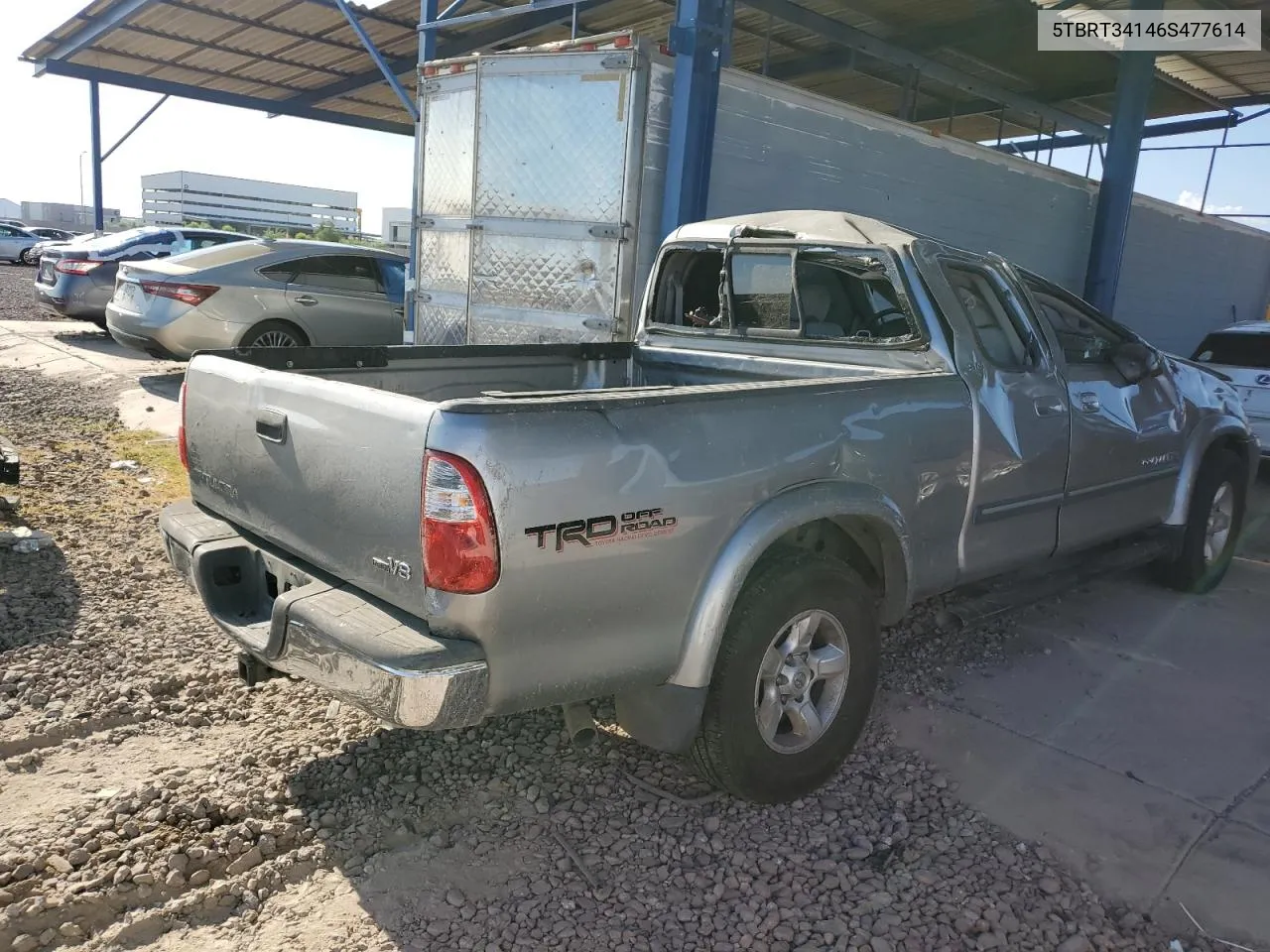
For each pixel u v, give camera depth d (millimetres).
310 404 2791
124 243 13086
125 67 16969
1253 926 2684
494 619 2408
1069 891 2812
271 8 13078
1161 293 13055
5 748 3289
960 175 9211
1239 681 4320
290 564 2959
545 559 2449
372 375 3828
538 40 13367
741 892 2762
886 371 3812
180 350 9906
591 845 2951
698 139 6566
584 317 6742
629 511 2596
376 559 2584
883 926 2629
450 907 2635
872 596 3328
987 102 15422
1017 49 12359
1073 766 3529
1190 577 5387
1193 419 5086
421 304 7777
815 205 7809
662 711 2881
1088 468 4324
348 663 2449
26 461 7000
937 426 3486
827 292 4121
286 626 2650
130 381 10484
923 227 8875
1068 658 4523
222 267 10055
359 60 15430
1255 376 8336
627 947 2512
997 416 3762
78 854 2729
